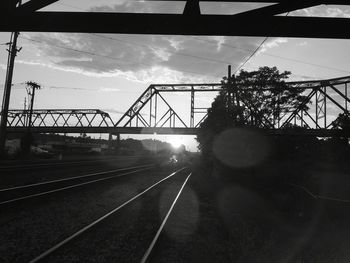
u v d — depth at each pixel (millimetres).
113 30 5855
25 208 12891
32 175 24625
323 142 42312
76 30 5898
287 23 5699
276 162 24750
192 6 5648
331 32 5746
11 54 42875
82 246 8344
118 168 40406
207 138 30391
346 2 5590
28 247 8164
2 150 42250
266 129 24656
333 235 10227
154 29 5816
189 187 24578
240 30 5789
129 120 96562
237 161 24938
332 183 23719
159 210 14461
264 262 7578
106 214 12133
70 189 18328
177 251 8516
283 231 10633
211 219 12938
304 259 7680
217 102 29328
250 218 13016
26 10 5734
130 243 8930
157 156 93188
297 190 15797
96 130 97625
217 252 8602
